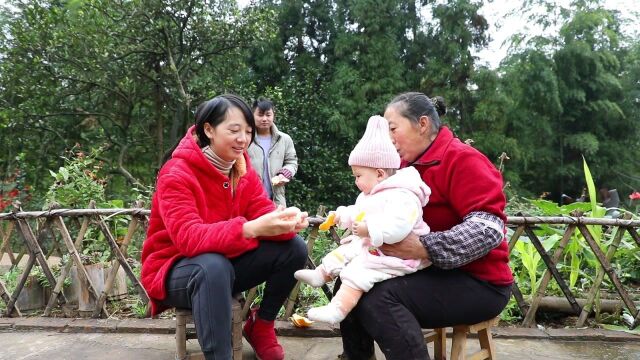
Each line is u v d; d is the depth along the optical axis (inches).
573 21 559.5
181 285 70.9
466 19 487.5
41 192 321.7
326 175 375.2
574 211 108.1
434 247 59.6
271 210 84.1
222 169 78.1
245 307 106.0
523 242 118.1
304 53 458.9
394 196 61.1
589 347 98.1
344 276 64.6
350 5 450.3
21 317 111.3
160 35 303.3
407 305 62.9
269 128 141.6
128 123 363.6
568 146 591.5
